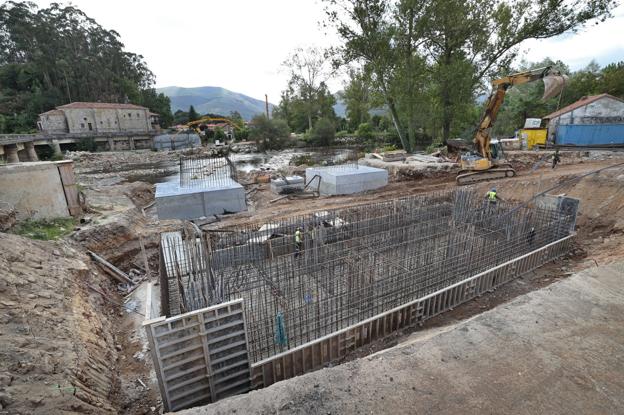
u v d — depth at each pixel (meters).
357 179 21.17
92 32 77.19
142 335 8.27
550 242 11.99
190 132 64.44
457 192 15.31
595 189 14.49
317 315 7.63
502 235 12.14
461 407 4.06
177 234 12.52
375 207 14.39
